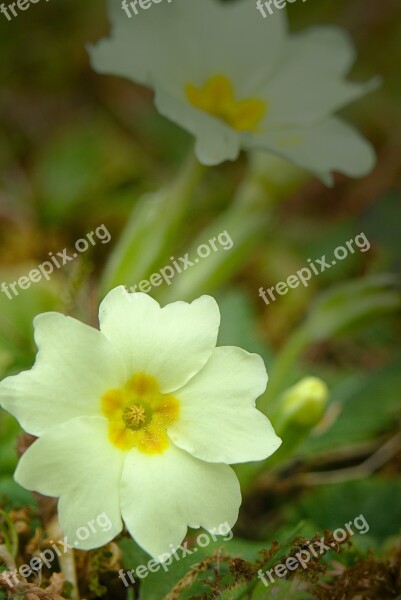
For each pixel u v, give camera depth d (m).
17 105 0.34
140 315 0.17
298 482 0.22
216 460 0.16
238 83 0.22
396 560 0.18
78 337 0.16
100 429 0.16
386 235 0.26
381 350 0.26
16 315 0.23
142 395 0.17
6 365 0.21
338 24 0.37
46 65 0.35
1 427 0.20
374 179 0.32
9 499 0.18
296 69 0.22
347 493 0.21
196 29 0.21
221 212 0.31
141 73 0.20
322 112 0.22
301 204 0.32
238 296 0.25
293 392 0.19
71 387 0.16
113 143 0.32
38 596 0.17
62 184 0.30
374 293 0.22
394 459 0.22
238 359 0.16
